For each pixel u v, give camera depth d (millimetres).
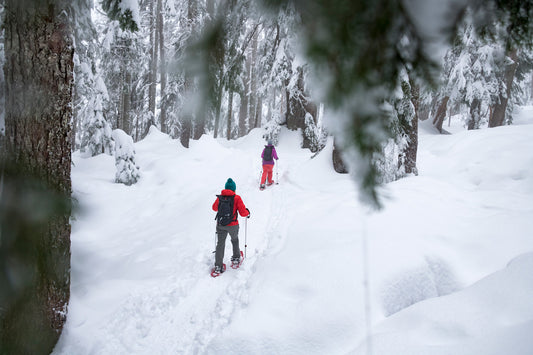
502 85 14586
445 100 19141
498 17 756
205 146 14820
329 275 4141
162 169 12352
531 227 4867
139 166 12492
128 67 16672
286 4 811
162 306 4383
